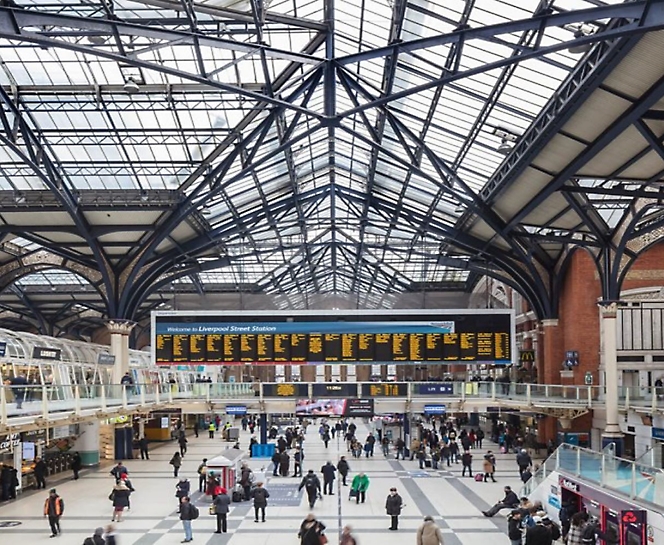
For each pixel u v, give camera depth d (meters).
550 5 19.62
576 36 19.23
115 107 29.59
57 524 22.30
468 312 39.72
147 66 20.39
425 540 15.48
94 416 30.28
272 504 27.47
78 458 34.53
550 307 44.28
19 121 28.88
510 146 28.94
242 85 29.14
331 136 38.34
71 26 18.66
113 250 40.59
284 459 34.78
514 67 23.81
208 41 20.72
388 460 41.62
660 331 39.53
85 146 31.89
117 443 42.56
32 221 36.66
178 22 25.05
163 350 40.09
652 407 33.16
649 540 16.16
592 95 21.30
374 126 34.66
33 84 27.88
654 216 34.16
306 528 15.79
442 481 33.38
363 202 47.66
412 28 24.67
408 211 45.59
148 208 34.91
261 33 24.00
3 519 24.73
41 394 24.98
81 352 42.06
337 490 30.66
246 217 44.59
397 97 22.31
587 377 40.69
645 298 39.72
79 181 34.09
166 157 32.75
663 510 15.84
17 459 30.27
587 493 19.88
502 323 39.66
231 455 30.72
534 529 16.72
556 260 44.34
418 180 39.91
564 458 22.22
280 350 40.12
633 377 39.81
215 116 30.72
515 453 42.41
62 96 28.42
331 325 40.12
